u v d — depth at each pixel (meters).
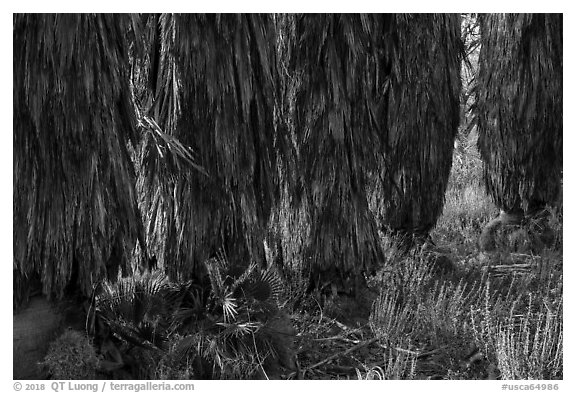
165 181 4.70
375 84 6.27
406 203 6.98
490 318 4.88
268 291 4.50
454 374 4.36
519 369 4.18
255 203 4.82
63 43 3.60
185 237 4.68
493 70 8.07
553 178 8.13
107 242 3.79
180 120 4.60
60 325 3.84
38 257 3.67
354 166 5.54
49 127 3.63
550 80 7.77
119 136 3.85
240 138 4.66
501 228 8.24
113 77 3.80
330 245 5.52
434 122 6.65
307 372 4.54
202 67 4.48
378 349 4.94
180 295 4.70
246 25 4.61
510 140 8.06
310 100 5.44
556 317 4.88
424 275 6.37
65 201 3.67
